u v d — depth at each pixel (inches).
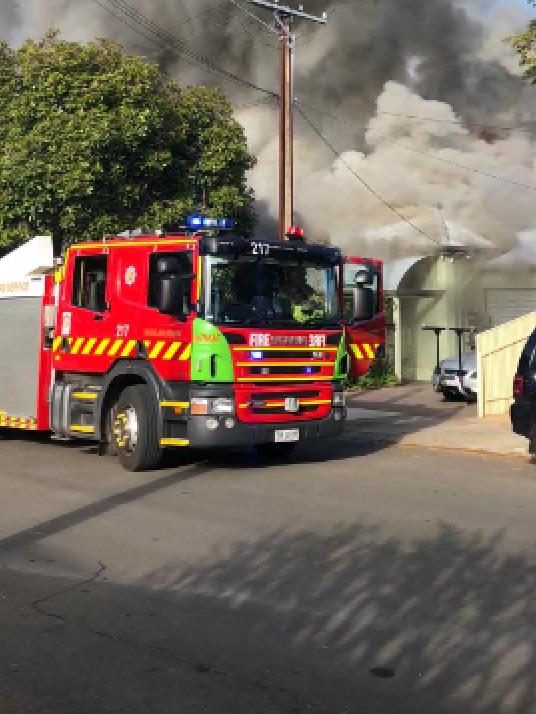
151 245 364.2
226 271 350.3
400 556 231.0
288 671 157.1
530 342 368.8
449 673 155.3
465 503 298.7
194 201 627.5
